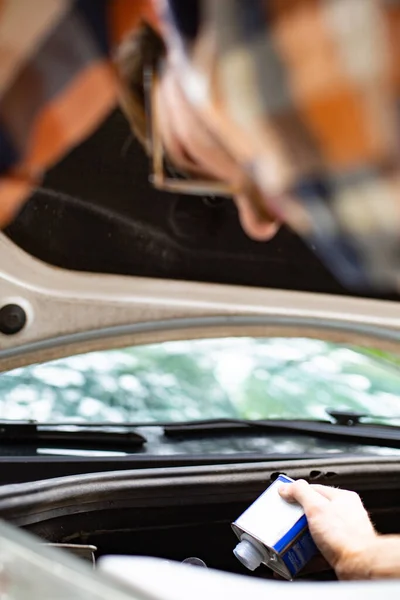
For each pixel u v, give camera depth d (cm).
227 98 56
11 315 186
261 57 52
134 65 69
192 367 286
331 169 54
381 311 201
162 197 183
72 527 153
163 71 68
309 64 51
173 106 65
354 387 289
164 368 276
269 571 163
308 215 60
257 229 74
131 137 175
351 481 175
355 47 50
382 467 178
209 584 65
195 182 72
